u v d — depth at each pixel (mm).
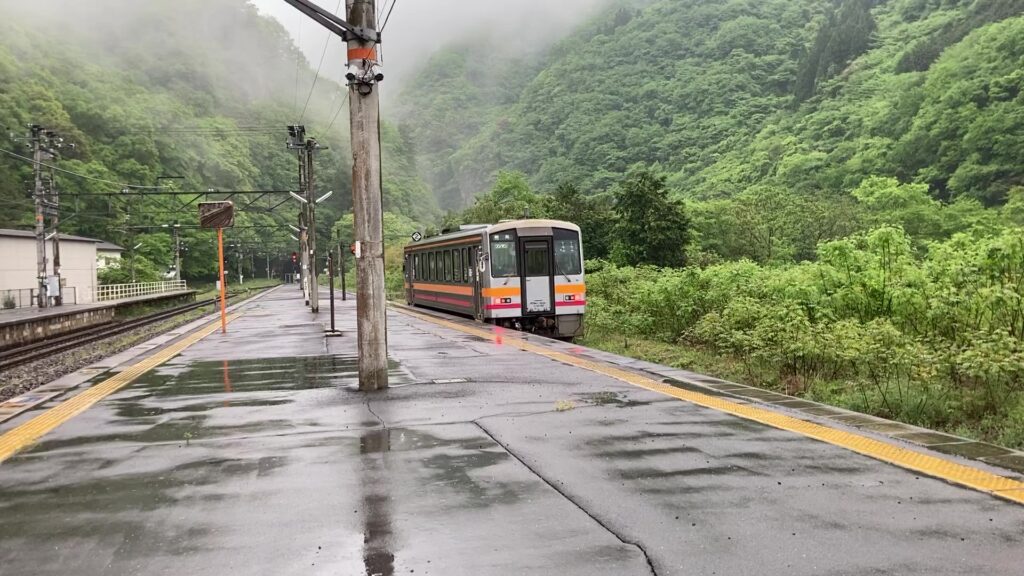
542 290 21766
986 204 88188
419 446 6953
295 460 6527
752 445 6742
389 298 54125
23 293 43750
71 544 4570
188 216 88250
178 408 9234
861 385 9961
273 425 8062
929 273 13180
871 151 109250
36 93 86625
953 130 99438
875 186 62781
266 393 10273
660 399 9203
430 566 4141
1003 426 7934
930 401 8891
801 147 129375
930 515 4777
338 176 150500
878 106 125812
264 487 5719
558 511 5023
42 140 38312
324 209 139500
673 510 4996
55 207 40219
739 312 13945
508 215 58219
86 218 80375
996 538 4363
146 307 51062
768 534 4516
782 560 4117
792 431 7266
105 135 99625
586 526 4727
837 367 11445
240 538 4629
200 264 101688
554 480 5750
